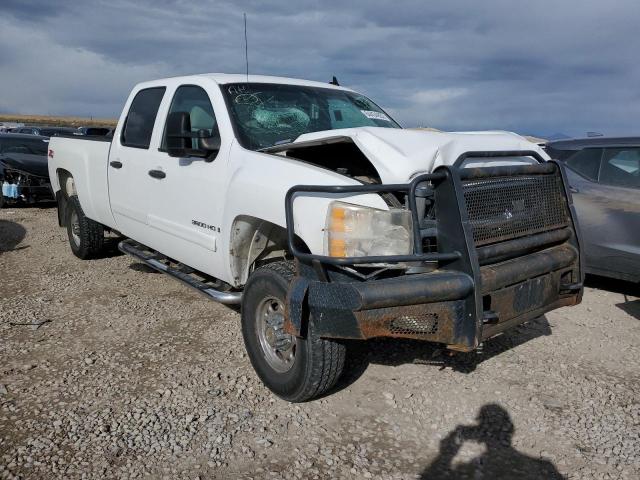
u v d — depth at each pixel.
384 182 3.35
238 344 4.67
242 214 3.97
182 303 5.72
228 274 4.29
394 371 4.20
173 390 3.88
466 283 3.08
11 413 3.56
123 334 4.89
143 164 5.34
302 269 3.34
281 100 4.89
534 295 3.53
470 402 3.78
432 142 3.46
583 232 6.25
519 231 3.51
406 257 3.05
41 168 12.55
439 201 3.21
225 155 4.31
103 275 6.75
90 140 6.71
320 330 3.19
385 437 3.38
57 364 4.27
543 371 4.25
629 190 5.97
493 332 3.29
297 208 3.46
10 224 10.52
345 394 3.85
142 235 5.64
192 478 2.97
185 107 5.01
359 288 2.99
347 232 3.21
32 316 5.31
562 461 3.17
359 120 5.18
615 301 6.06
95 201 6.54
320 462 3.12
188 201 4.68
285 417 3.56
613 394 3.91
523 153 3.77
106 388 3.90
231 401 3.74
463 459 3.18
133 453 3.17
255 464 3.09
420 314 3.08
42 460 3.08
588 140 6.51
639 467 3.11
